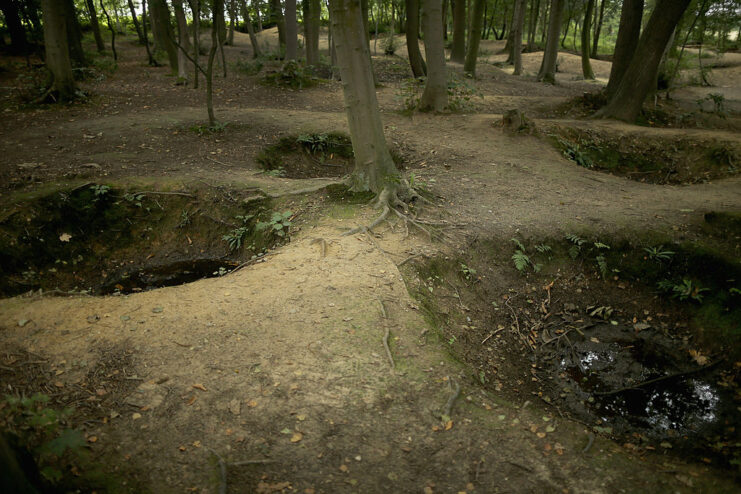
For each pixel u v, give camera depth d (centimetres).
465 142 1058
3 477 198
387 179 692
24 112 1163
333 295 479
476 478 298
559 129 1109
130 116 1147
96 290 662
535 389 477
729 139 1007
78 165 821
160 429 321
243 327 424
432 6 1190
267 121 1118
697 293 595
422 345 424
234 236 718
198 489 280
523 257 638
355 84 652
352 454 311
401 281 515
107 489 277
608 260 658
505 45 3331
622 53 1369
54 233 689
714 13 1672
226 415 334
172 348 395
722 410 462
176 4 1586
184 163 882
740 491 298
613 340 566
